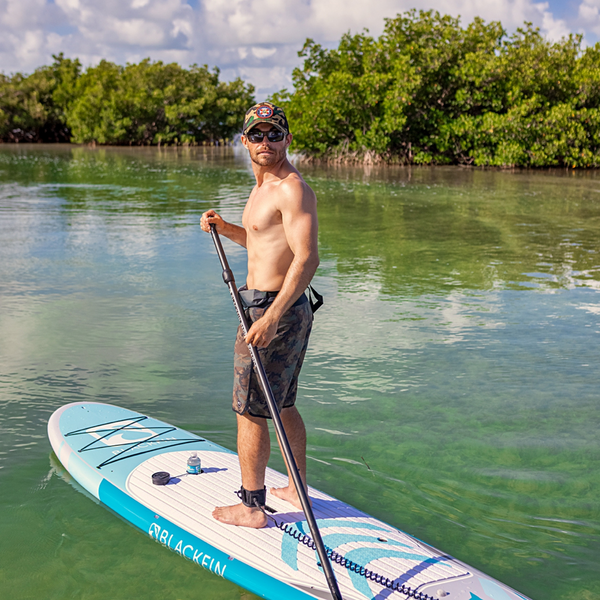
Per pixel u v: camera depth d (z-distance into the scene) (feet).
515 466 10.25
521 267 24.84
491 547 8.27
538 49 91.04
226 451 9.98
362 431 11.35
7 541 8.26
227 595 7.34
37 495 9.20
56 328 16.70
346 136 100.17
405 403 12.51
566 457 10.52
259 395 7.89
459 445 10.89
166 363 14.37
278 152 7.75
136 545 8.18
